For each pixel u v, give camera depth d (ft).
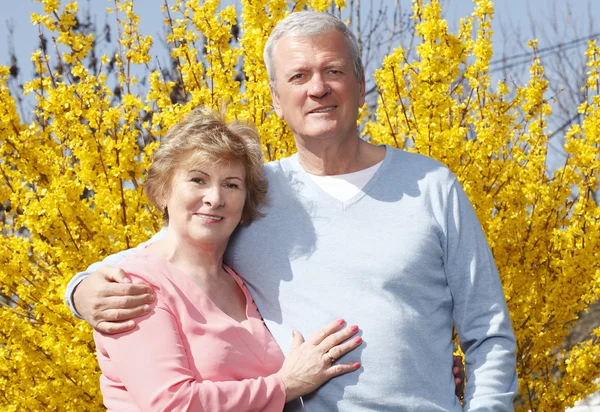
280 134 13.52
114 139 12.56
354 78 7.84
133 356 6.83
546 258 15.10
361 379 7.21
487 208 14.14
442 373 7.43
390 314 7.29
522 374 15.28
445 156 13.52
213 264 7.59
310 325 7.43
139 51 14.17
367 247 7.48
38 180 13.53
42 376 13.79
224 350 7.05
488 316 7.54
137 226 12.66
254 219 7.90
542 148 15.15
